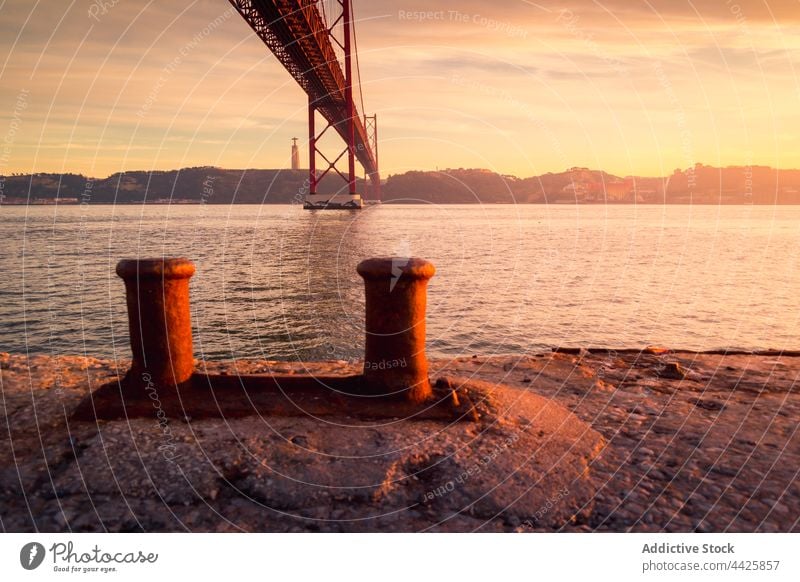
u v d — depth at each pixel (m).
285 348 14.05
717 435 2.90
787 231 68.12
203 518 2.21
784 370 4.05
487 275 27.64
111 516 2.20
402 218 81.25
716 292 23.47
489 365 4.24
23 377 3.60
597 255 37.75
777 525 2.16
